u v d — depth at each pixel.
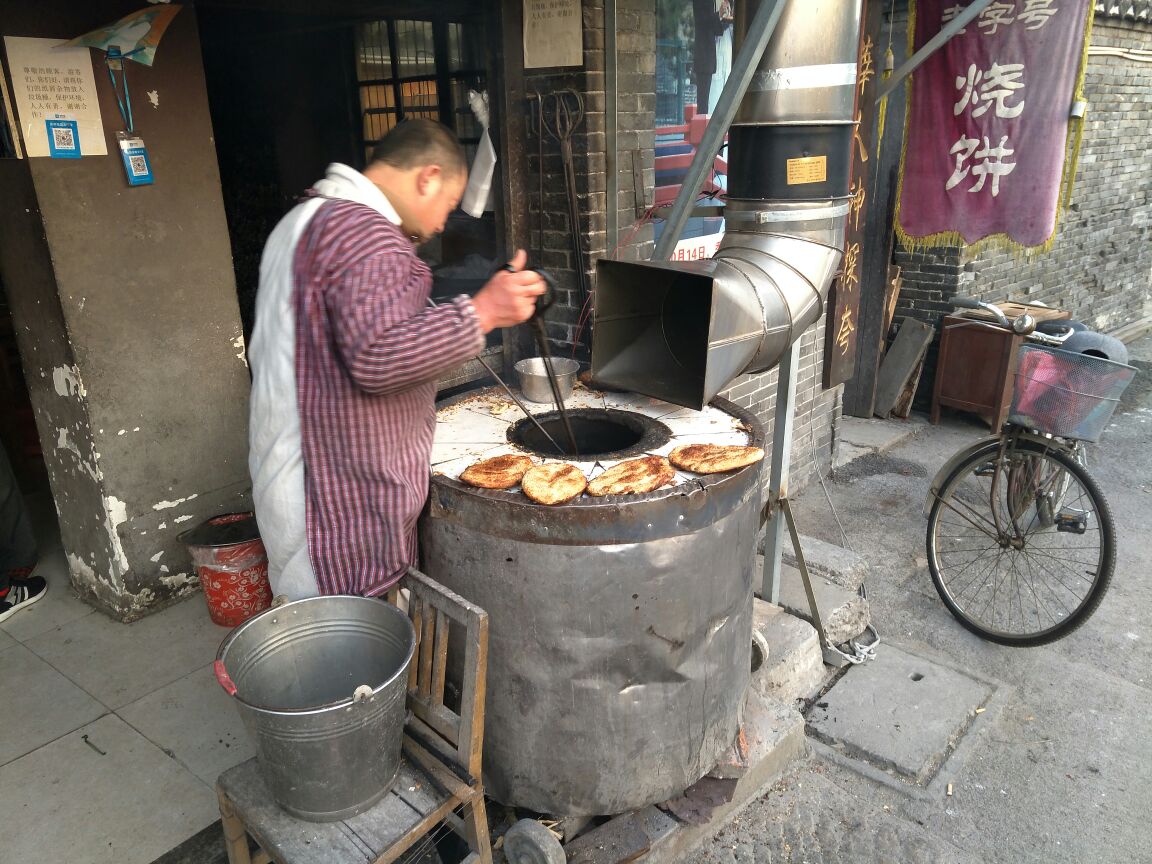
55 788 2.39
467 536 1.98
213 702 2.74
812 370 4.71
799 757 2.74
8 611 3.20
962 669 3.18
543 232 3.43
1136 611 3.64
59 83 2.55
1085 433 3.17
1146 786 2.65
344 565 1.95
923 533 4.37
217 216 3.03
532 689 2.03
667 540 1.93
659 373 2.56
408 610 2.08
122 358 2.89
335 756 1.64
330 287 1.68
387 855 1.66
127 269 2.83
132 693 2.78
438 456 2.21
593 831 2.26
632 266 2.45
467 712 1.79
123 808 2.32
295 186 5.60
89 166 2.67
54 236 2.63
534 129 3.32
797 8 2.32
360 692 1.61
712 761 2.29
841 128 2.45
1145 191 7.90
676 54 3.48
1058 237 6.88
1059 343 3.37
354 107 4.84
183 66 2.82
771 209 2.47
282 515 1.90
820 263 2.50
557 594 1.92
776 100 2.39
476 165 2.37
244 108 5.59
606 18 3.07
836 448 5.14
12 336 4.12
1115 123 7.07
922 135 3.68
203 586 3.08
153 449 3.05
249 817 1.75
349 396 1.78
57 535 3.84
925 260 5.91
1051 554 4.09
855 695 3.03
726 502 2.02
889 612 3.64
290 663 1.89
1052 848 2.42
